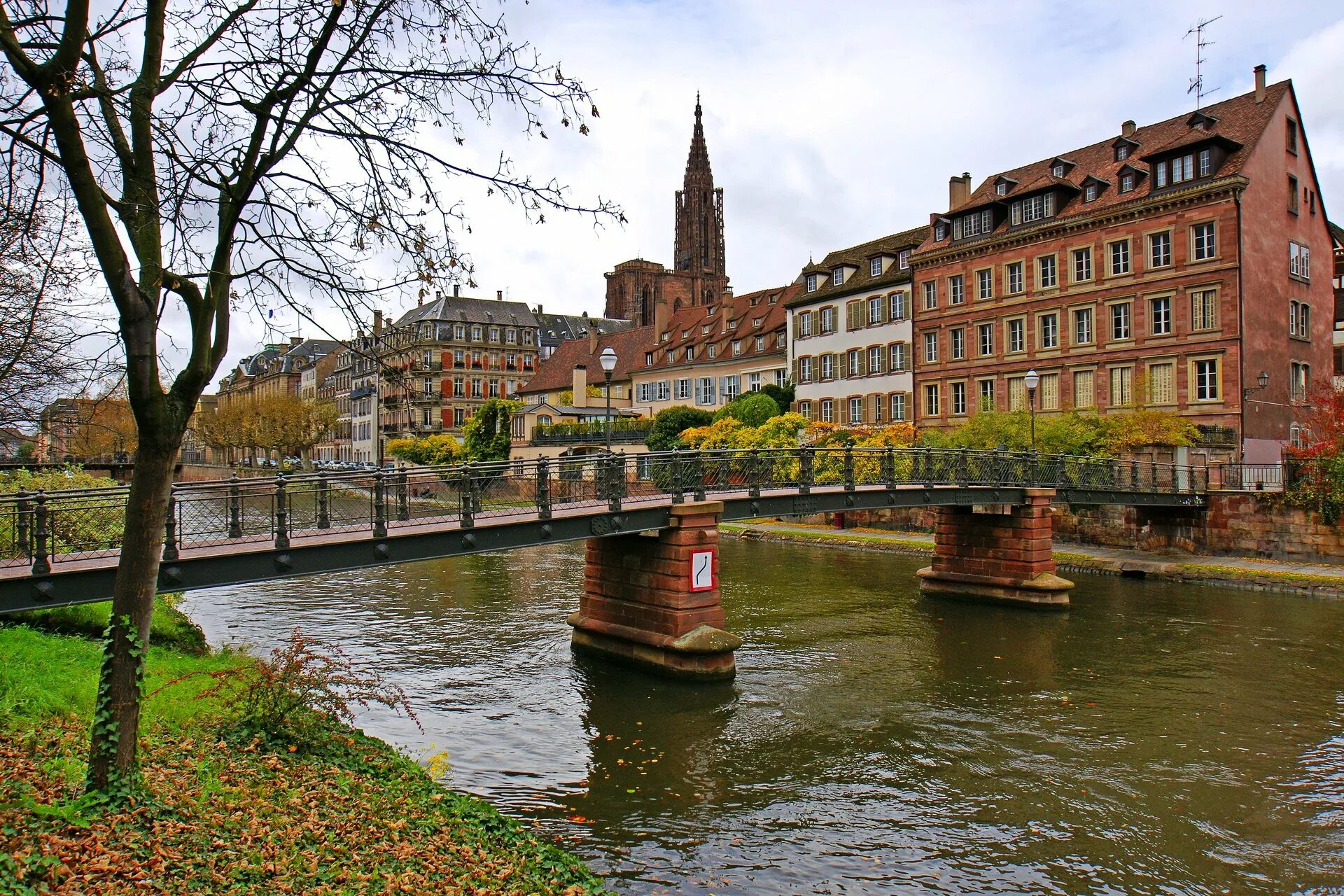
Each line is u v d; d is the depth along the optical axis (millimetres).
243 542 13234
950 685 16828
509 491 16125
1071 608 24375
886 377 49969
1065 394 40938
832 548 38719
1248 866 9711
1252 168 35375
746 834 10375
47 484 22281
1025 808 11188
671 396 68688
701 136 121938
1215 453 33031
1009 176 47281
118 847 6352
